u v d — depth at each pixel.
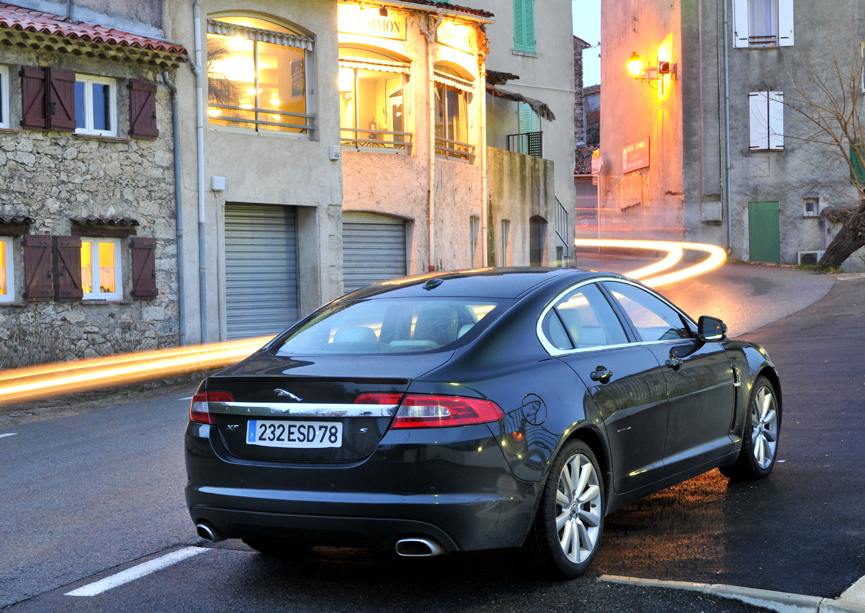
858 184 29.09
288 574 4.59
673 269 32.16
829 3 33.84
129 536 5.48
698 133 35.09
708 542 4.71
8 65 14.51
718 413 5.54
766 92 34.16
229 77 17.44
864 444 6.79
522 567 4.26
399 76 20.66
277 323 18.39
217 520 4.18
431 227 20.92
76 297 15.03
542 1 30.19
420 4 20.28
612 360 4.75
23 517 6.15
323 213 18.55
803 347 12.79
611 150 46.34
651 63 39.38
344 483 3.88
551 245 28.64
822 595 3.82
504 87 29.05
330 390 3.96
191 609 4.15
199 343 16.73
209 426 4.27
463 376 3.96
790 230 34.28
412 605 4.05
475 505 3.81
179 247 16.44
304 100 18.58
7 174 14.41
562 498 4.22
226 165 17.11
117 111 15.77
